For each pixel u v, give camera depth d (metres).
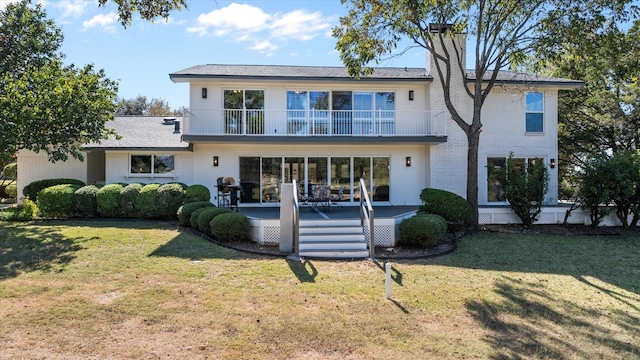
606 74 19.83
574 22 12.59
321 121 17.06
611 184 13.66
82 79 13.38
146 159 16.73
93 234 10.91
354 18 13.78
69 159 16.95
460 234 12.73
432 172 17.19
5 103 12.19
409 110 17.14
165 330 5.67
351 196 17.55
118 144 16.41
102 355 4.90
